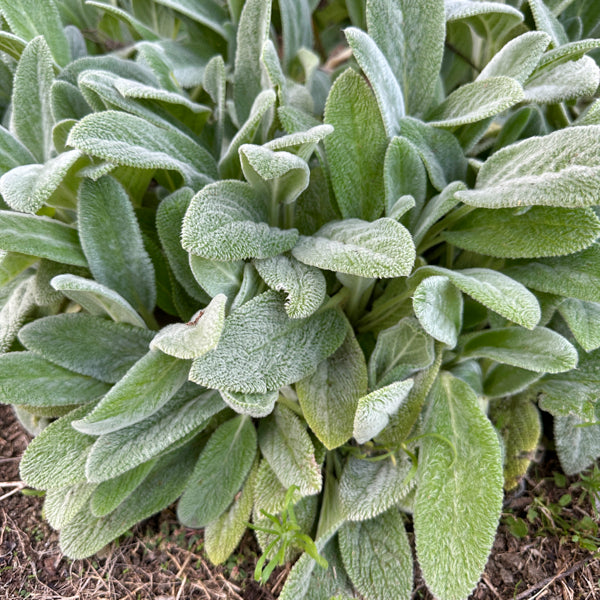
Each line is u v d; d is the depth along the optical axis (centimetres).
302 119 61
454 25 71
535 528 63
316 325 59
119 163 56
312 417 57
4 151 62
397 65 64
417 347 58
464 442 57
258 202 59
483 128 63
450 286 56
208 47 78
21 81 64
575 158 52
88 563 63
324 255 56
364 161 61
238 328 56
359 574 58
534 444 63
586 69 61
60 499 59
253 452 61
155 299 62
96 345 59
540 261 60
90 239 58
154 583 62
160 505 61
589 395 61
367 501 57
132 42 83
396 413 59
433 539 55
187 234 53
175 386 57
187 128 65
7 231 55
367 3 62
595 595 60
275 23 79
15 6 67
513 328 59
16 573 63
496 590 61
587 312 59
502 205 54
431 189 64
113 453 55
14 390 57
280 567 62
